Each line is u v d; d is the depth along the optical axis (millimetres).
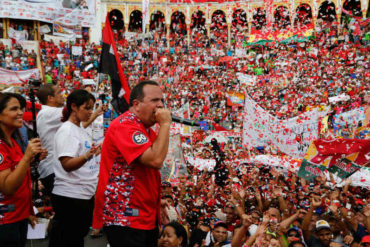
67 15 26578
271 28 35281
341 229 5926
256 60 28922
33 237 5160
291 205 6891
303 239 5820
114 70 6301
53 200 4230
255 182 7738
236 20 40156
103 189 3084
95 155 4211
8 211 3479
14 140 3766
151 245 3221
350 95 18953
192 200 6914
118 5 35625
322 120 12125
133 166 3057
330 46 29094
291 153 9305
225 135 12266
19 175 3270
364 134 11414
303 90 21188
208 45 35531
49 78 22281
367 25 30375
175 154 9016
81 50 25359
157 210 3316
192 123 3906
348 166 7062
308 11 38906
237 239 4789
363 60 25953
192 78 25641
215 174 8711
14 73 14062
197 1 36406
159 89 3164
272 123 9516
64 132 4117
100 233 6383
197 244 5477
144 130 3127
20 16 25219
